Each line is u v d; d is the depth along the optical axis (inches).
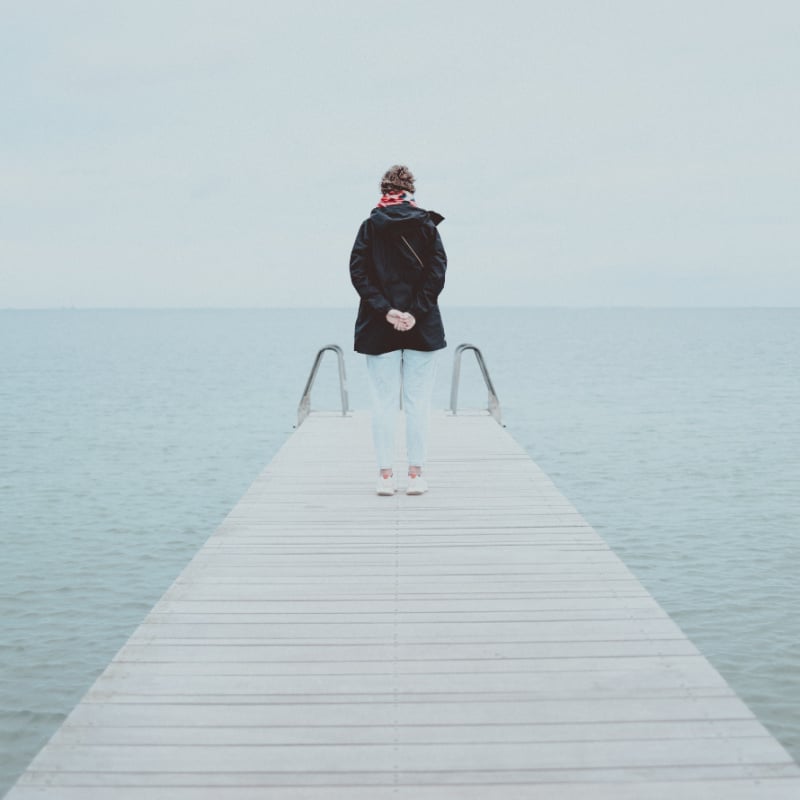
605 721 113.6
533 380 2143.2
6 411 1412.4
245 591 164.4
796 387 1875.0
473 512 222.7
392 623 147.9
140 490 730.2
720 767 102.5
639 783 99.3
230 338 6609.3
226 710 117.3
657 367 2711.6
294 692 122.6
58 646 374.9
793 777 100.3
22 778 101.1
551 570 175.5
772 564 489.7
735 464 844.0
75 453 946.7
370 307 218.1
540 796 97.1
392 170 222.1
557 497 238.8
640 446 978.1
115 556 520.4
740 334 7066.9
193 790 98.8
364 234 218.1
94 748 107.7
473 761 104.4
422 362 234.4
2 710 312.7
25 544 549.6
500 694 121.4
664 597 433.7
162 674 128.3
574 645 138.0
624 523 593.6
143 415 1347.2
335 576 173.0
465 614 151.8
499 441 325.1
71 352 4057.6
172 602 158.6
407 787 99.2
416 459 240.8
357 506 230.1
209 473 815.7
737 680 333.4
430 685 124.5
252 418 1302.9
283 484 256.8
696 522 593.9
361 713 116.4
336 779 101.0
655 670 128.6
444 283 220.7
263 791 98.6
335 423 374.0
